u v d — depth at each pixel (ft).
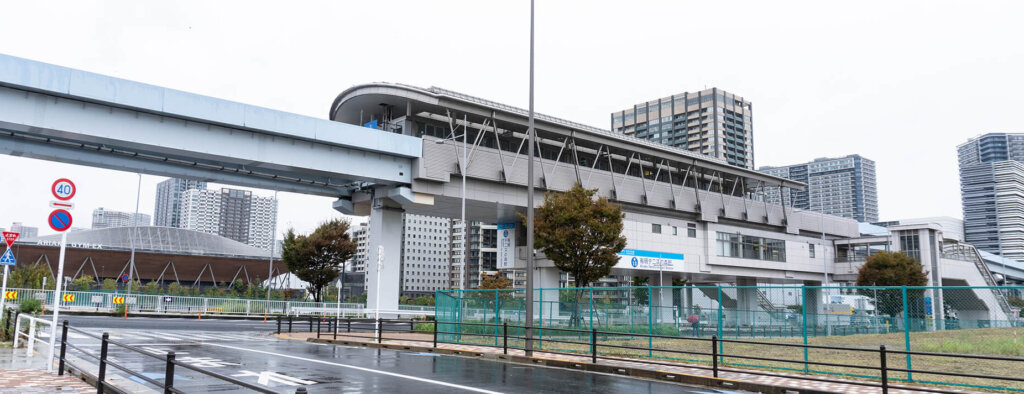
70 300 153.69
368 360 61.31
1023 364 66.13
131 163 127.44
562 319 89.56
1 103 103.91
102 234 368.68
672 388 46.50
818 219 275.18
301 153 133.59
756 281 257.75
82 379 41.91
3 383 38.78
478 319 88.48
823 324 96.58
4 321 72.59
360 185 155.94
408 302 327.26
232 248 395.96
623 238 136.36
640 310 89.35
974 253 297.94
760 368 56.70
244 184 145.38
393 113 162.71
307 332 104.42
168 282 354.54
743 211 234.99
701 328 93.97
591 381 49.14
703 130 632.38
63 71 107.65
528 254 67.26
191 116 119.14
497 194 162.09
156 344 75.51
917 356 72.23
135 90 113.91
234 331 108.68
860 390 45.01
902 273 203.62
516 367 58.23
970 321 79.20
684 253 209.97
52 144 118.52
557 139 187.01
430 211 174.19
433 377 49.24
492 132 176.45
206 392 40.50
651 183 201.98
